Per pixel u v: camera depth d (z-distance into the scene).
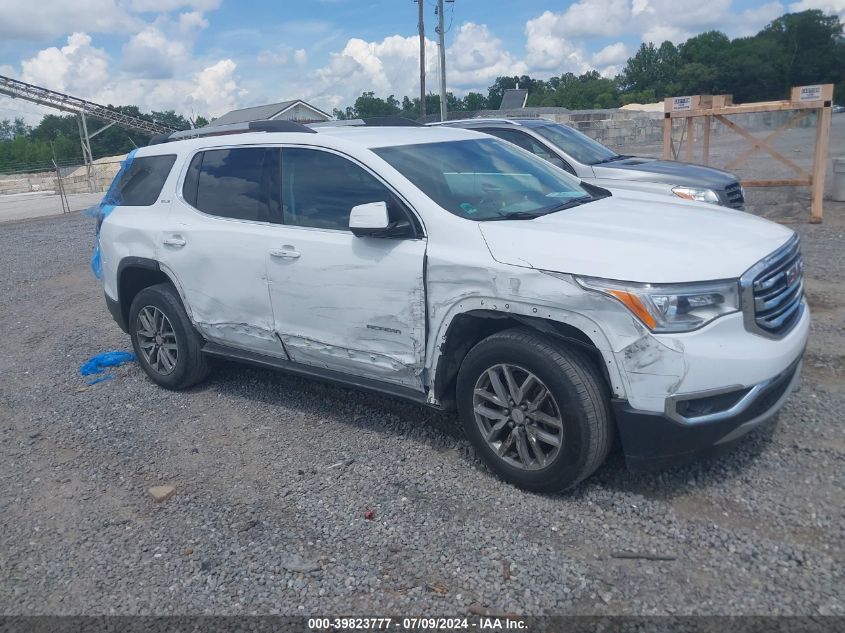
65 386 6.45
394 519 3.93
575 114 32.94
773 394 3.86
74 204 29.33
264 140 5.25
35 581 3.69
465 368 4.16
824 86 11.16
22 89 41.41
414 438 4.85
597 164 9.21
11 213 27.59
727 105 13.36
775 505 3.76
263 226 5.11
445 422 5.03
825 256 8.98
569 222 4.24
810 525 3.58
